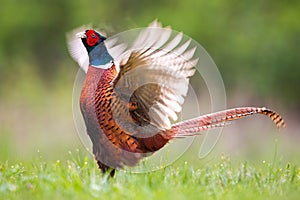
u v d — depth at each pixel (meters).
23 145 17.30
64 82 22.58
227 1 26.00
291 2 25.88
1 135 15.54
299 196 7.70
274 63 24.75
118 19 26.56
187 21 25.81
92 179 7.89
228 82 24.75
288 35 25.31
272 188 8.06
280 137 19.12
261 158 17.25
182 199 7.25
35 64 26.31
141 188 7.63
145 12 26.39
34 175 8.48
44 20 27.23
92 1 26.98
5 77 23.38
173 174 8.50
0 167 8.96
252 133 19.02
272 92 24.41
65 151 16.22
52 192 7.55
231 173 8.78
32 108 20.23
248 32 25.58
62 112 19.73
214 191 7.79
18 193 7.62
